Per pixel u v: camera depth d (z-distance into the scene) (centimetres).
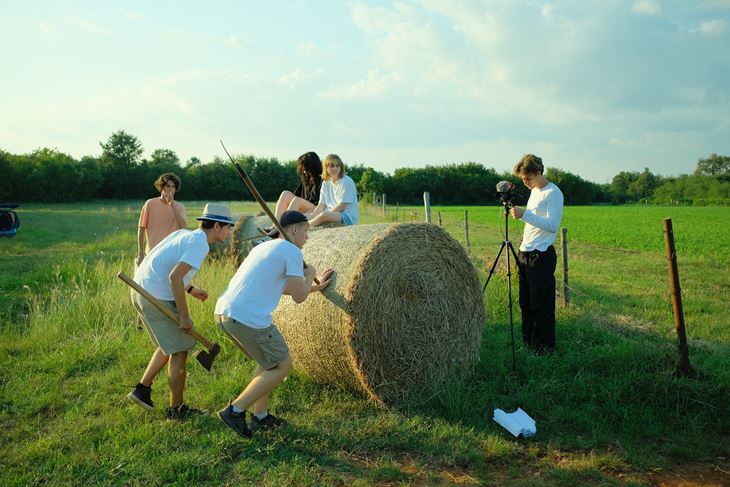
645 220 3775
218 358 559
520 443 391
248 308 381
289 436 393
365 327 438
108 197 6450
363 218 2962
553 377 488
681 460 368
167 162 7119
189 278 426
